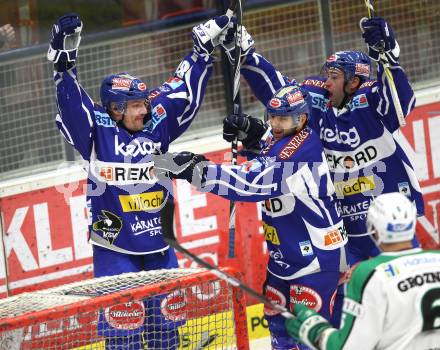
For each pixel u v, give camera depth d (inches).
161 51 753.6
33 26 737.6
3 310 502.3
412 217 424.2
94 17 749.9
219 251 758.5
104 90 580.7
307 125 578.9
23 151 730.2
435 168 809.5
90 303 487.8
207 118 771.4
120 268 587.5
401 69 595.2
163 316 555.8
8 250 717.3
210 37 611.8
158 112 597.9
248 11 759.7
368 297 410.6
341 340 414.3
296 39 771.4
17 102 727.1
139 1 756.0
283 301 590.6
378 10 788.0
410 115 799.7
